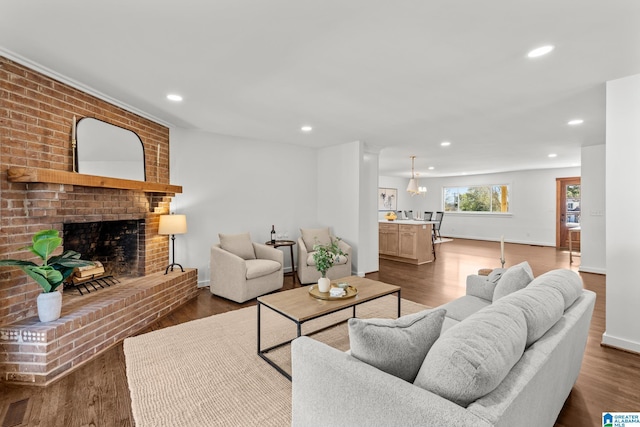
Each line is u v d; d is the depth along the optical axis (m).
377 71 2.41
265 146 5.04
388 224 6.71
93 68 2.38
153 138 3.74
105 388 2.01
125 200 3.27
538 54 2.13
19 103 2.23
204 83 2.67
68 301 2.66
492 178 9.77
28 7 1.63
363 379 1.04
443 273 5.34
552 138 4.77
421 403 0.91
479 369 0.95
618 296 2.56
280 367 2.25
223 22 1.78
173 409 1.79
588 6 1.60
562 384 1.56
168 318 3.20
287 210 5.35
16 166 2.22
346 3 1.60
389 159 7.00
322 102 3.14
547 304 1.48
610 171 2.56
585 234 5.50
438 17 1.71
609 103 2.56
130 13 1.69
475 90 2.79
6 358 2.07
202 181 4.39
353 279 3.13
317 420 1.21
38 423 1.68
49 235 2.17
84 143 2.78
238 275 3.66
